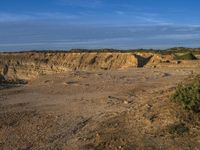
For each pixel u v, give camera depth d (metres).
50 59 91.75
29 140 12.90
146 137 10.77
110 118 14.37
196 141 10.02
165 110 12.55
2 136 13.65
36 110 18.56
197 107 11.78
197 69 38.34
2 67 91.12
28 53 95.44
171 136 10.48
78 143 11.72
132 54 77.12
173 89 17.91
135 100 19.34
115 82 28.17
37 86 28.88
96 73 36.47
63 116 16.45
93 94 22.94
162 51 88.94
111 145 10.62
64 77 33.47
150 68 42.84
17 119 16.45
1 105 20.64
